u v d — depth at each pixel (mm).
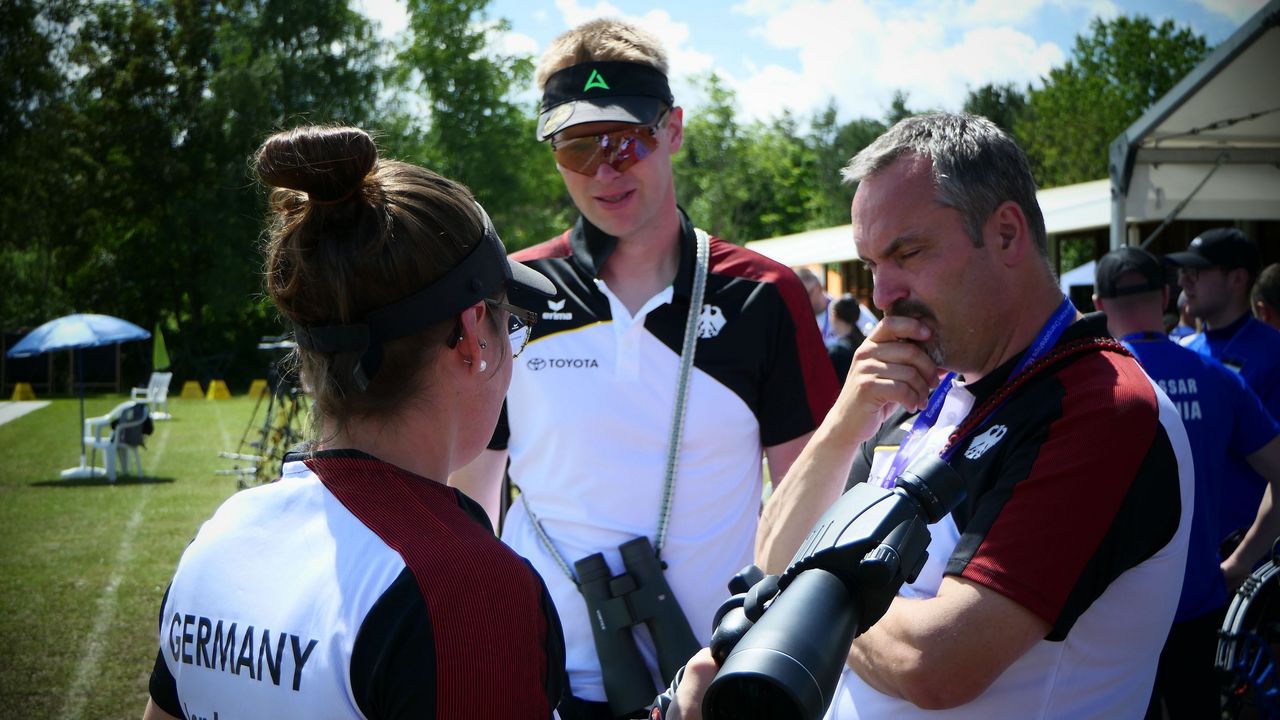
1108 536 1207
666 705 1135
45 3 30141
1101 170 50062
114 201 30781
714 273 2217
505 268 1122
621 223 2148
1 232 29828
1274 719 2172
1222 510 3145
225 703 1004
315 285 1011
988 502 1276
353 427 1063
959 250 1344
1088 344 1347
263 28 30828
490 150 31188
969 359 1400
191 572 1070
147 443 15359
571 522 2145
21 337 28609
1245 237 3867
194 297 31828
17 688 4758
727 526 2156
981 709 1281
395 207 1017
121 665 5113
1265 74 6730
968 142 1351
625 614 2041
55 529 8695
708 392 2148
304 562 991
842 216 49000
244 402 24516
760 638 759
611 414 2123
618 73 2129
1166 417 1278
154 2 31438
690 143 35438
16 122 29609
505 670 931
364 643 917
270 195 1073
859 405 1459
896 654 1248
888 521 852
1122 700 1288
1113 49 53844
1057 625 1189
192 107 30703
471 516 1058
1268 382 3740
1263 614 2336
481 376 1107
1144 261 3070
